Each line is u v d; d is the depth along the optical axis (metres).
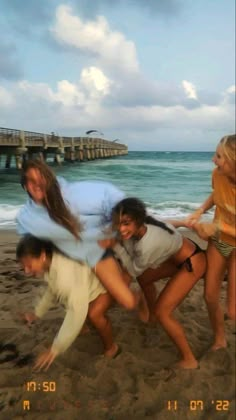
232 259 2.78
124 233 2.64
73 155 35.09
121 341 3.29
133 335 3.38
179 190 18.50
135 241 2.75
